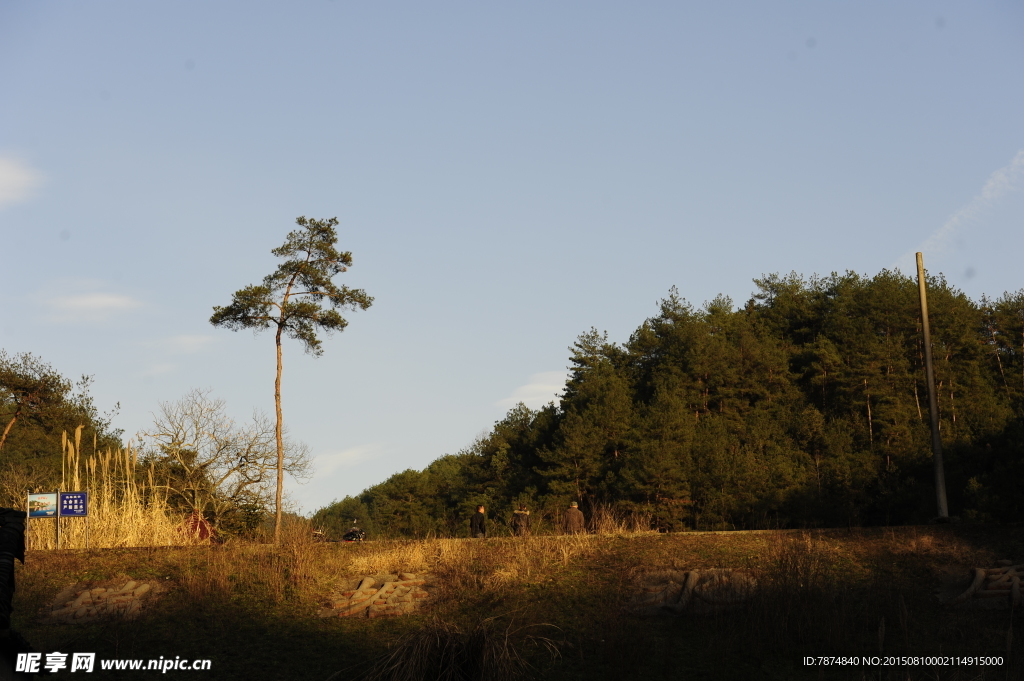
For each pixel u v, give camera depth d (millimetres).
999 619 11227
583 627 11102
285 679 9773
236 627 11508
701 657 10328
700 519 48688
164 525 19484
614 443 59656
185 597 12352
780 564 11883
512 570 13219
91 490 20156
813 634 10727
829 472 52000
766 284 84938
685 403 62938
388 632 11266
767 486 49094
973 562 13172
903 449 51219
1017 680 9211
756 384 63969
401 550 14609
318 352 29812
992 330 66562
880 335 65062
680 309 77562
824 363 61438
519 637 10453
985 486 41875
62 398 42031
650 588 12320
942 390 59312
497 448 74375
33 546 17688
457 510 72688
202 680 9773
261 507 30297
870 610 11398
